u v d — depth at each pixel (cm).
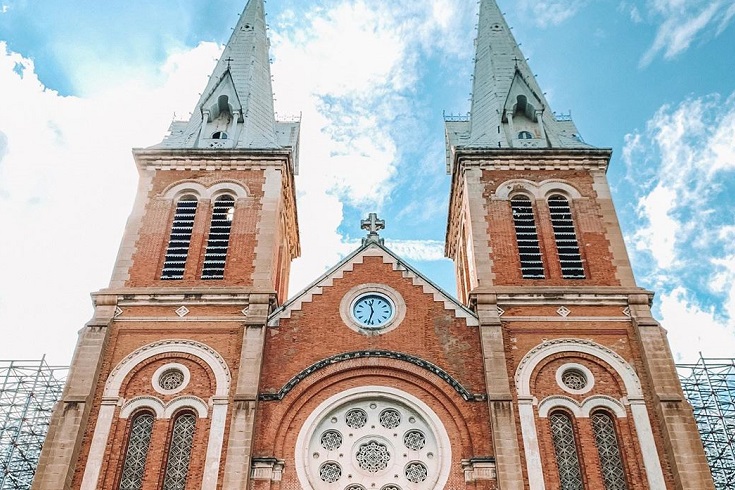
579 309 2822
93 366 2641
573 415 2556
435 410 2583
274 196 3241
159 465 2447
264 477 2397
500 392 2564
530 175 3316
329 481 2456
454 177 3500
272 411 2558
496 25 4325
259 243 3058
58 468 2384
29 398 3441
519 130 3662
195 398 2598
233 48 4134
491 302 2831
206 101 3756
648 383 2617
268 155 3372
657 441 2475
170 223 3188
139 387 2633
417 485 2448
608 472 2455
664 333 2720
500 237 3088
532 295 2845
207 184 3297
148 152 3366
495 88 3841
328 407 2595
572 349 2712
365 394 2627
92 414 2552
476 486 2380
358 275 2953
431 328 2789
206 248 3103
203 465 2431
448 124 4231
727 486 3341
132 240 3091
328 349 2736
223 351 2714
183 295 2858
